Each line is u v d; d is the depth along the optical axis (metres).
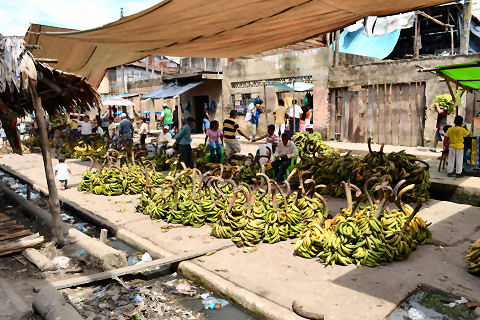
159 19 6.88
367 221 5.02
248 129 19.97
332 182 8.65
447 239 5.62
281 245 5.58
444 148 9.31
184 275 5.00
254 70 19.34
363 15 7.40
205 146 11.50
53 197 5.91
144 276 5.09
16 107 9.09
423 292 4.12
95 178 9.49
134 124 30.77
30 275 4.90
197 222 6.57
